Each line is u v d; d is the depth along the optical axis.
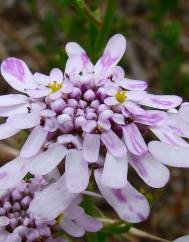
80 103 0.11
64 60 0.17
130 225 0.13
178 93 0.20
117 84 0.11
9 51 0.23
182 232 0.19
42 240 0.11
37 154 0.10
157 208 0.20
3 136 0.11
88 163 0.10
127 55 0.22
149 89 0.22
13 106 0.11
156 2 0.21
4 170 0.11
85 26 0.18
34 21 0.24
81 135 0.11
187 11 0.24
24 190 0.12
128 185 0.10
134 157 0.10
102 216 0.14
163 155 0.10
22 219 0.11
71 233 0.11
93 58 0.16
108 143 0.10
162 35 0.20
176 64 0.20
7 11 0.24
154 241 0.19
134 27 0.23
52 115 0.11
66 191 0.10
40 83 0.11
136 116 0.11
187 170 0.20
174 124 0.11
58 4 0.19
